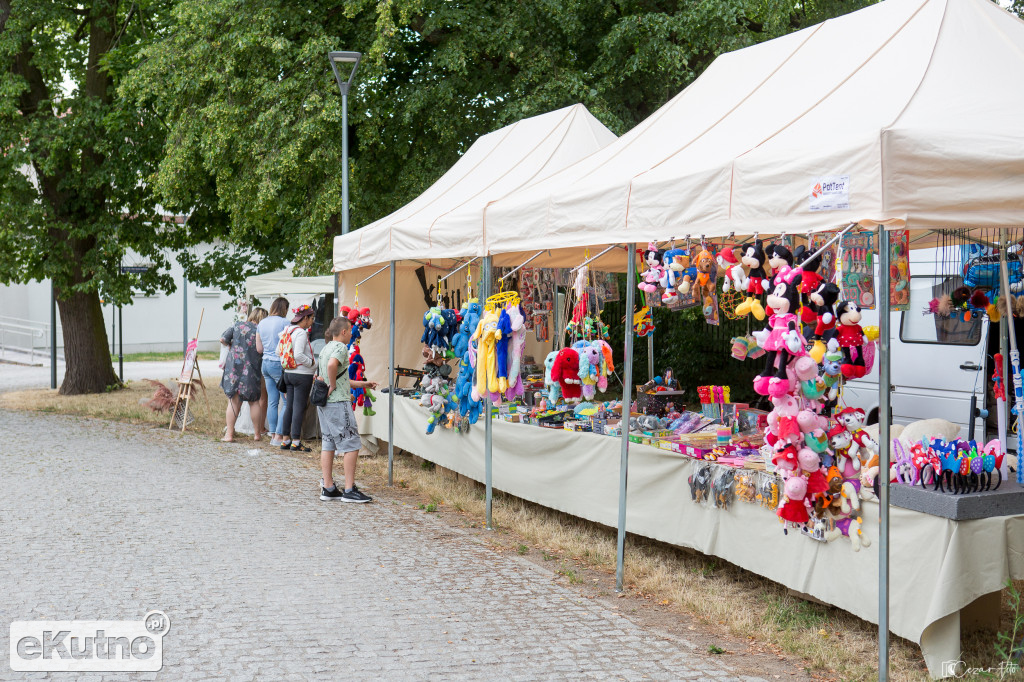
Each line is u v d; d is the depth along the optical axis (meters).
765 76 5.90
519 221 6.71
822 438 4.43
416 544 6.64
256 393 11.77
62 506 7.72
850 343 4.38
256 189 13.90
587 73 13.37
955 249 7.38
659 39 12.62
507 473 7.62
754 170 4.59
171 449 11.11
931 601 4.08
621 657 4.44
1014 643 4.52
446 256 7.85
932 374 8.35
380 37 12.34
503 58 13.75
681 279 5.40
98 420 14.09
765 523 5.08
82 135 16.53
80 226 17.06
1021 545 4.17
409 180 13.84
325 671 4.22
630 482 6.19
